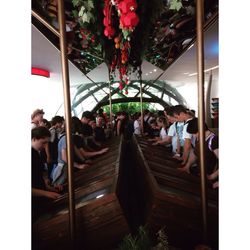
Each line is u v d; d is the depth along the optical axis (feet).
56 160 11.41
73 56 14.94
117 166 7.39
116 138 18.54
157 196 4.30
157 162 8.83
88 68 18.19
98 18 8.36
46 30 10.62
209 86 25.14
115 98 48.39
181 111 9.07
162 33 11.03
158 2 8.23
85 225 4.36
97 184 5.74
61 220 4.26
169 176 6.36
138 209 7.53
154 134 23.53
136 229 5.88
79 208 4.37
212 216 3.98
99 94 50.78
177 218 4.27
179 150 11.15
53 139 11.52
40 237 4.28
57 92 34.96
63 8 4.01
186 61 21.13
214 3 8.11
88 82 37.42
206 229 3.91
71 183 4.00
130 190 9.90
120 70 15.21
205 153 3.78
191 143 8.65
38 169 6.50
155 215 4.32
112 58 14.30
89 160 11.13
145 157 9.26
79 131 12.22
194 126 8.04
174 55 14.97
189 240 4.31
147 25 10.19
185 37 11.73
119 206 4.33
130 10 4.17
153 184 5.03
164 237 3.05
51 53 17.37
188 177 6.83
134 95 51.39
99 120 24.27
